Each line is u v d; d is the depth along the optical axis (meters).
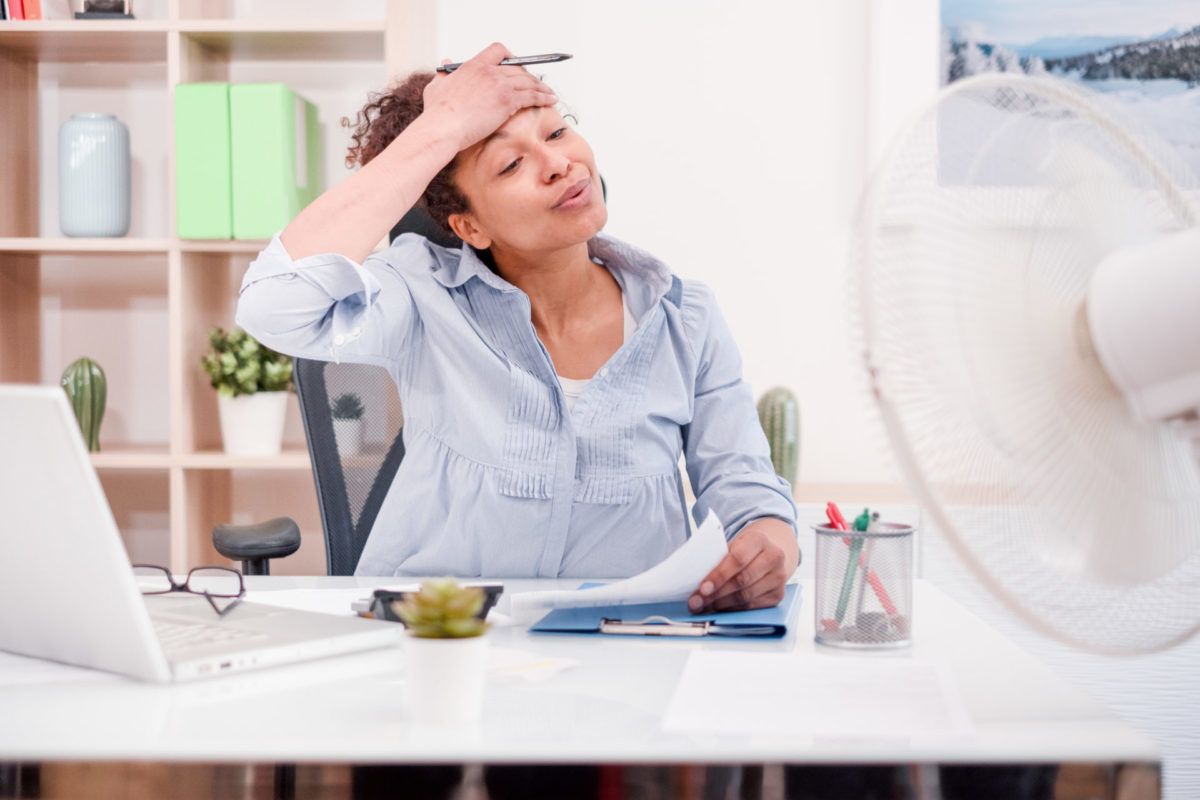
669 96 2.45
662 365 1.36
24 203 2.59
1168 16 2.30
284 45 2.45
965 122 0.67
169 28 2.33
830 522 0.92
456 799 0.60
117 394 2.64
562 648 0.87
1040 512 0.65
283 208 2.31
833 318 2.44
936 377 0.63
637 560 1.34
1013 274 0.66
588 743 0.61
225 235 2.32
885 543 0.87
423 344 1.39
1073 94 0.71
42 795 0.60
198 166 2.32
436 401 1.37
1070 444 0.66
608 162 2.46
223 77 2.57
